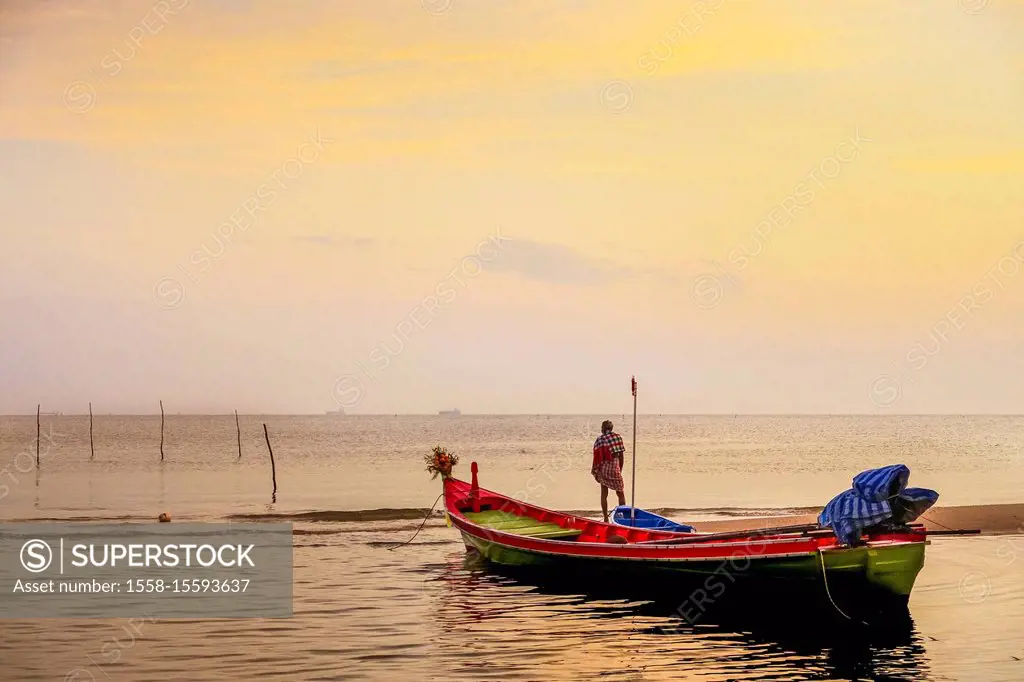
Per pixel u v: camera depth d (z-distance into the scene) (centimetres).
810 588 1340
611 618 1400
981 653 1200
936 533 1390
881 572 1304
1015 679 1097
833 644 1246
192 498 3244
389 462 5881
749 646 1243
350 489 3641
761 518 2419
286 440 10494
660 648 1230
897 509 1317
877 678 1101
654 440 10138
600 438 1984
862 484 1327
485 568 1812
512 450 7831
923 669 1137
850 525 1303
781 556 1341
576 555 1574
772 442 9300
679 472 4559
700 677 1106
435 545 2105
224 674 1130
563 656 1197
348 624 1372
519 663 1168
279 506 2936
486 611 1451
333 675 1122
